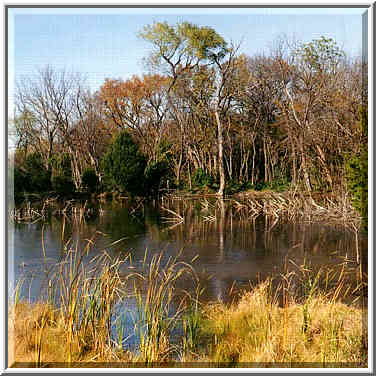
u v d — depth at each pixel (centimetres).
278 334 383
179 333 407
